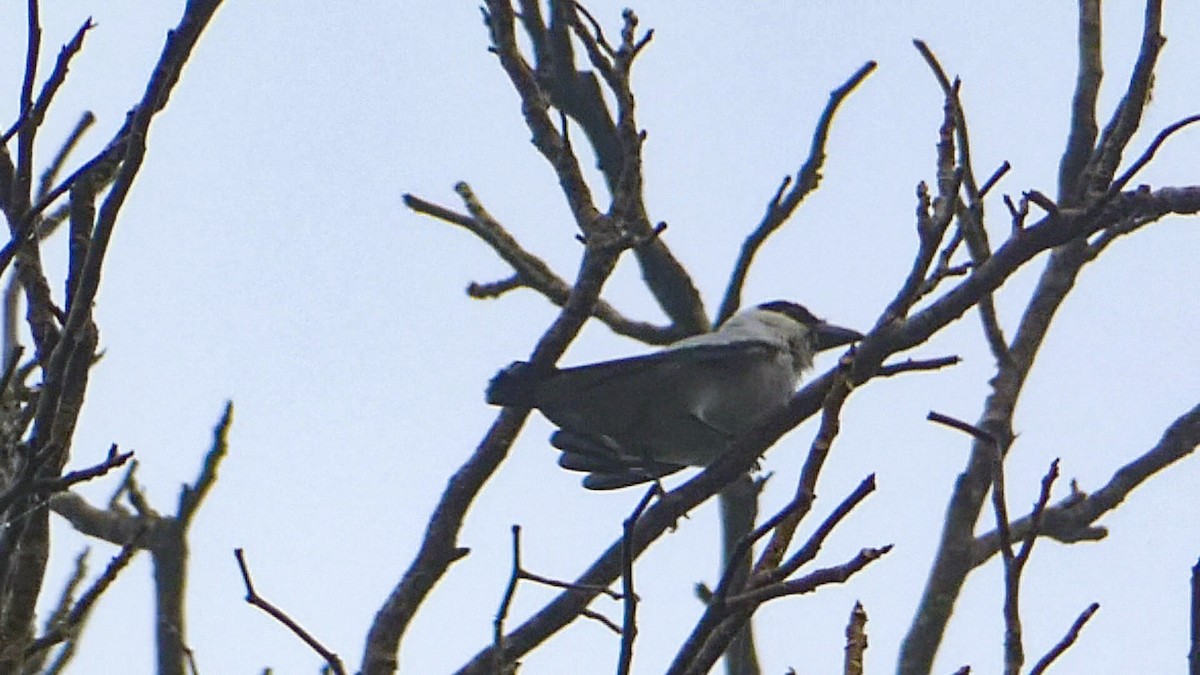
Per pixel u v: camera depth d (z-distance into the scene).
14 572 6.81
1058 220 9.41
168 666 9.07
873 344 9.27
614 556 9.50
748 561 10.59
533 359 9.28
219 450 9.41
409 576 8.66
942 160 9.23
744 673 9.84
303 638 6.91
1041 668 6.39
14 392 8.07
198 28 7.12
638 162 9.66
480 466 9.06
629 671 6.36
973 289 9.45
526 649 8.78
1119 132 9.50
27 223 6.89
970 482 9.63
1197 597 6.58
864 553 6.27
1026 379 9.99
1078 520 10.05
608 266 9.37
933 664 9.17
